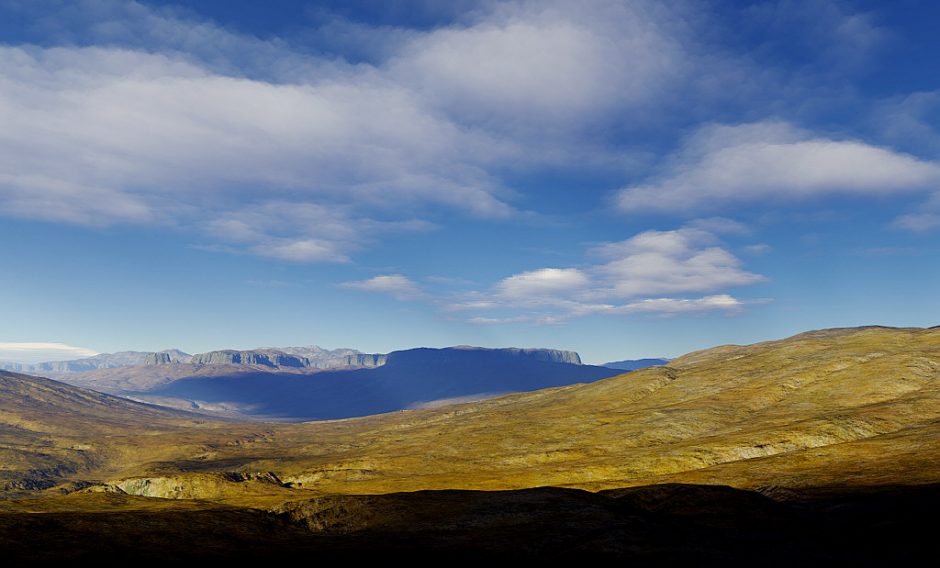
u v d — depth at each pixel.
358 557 61.56
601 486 137.38
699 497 83.69
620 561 53.16
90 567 56.78
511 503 83.06
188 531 74.62
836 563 49.59
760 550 54.72
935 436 128.88
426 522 77.56
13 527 69.19
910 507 69.25
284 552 65.12
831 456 128.38
